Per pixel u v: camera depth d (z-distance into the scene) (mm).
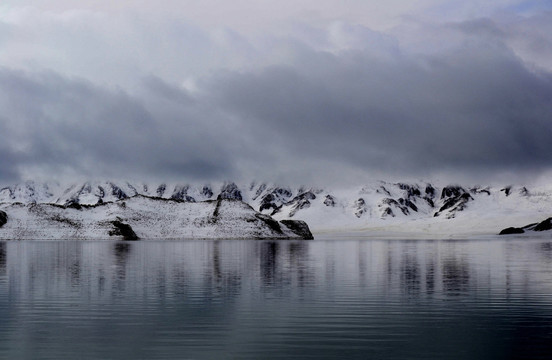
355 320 32594
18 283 50188
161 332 29703
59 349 26391
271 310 35875
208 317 33625
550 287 46344
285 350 26062
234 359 24688
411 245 145500
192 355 25328
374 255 95125
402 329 30188
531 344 26922
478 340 27703
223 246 138000
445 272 60312
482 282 50219
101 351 26031
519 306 36969
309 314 34469
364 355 25234
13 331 30000
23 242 169250
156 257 88875
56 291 44781
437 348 26312
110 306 37531
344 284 49219
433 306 37125
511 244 150500
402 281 51438
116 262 76938
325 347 26562
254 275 57531
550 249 116500
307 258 86625
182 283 50250
